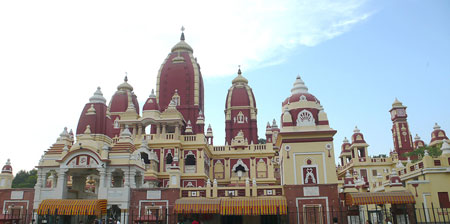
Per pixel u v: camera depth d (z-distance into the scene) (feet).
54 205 116.47
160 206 123.13
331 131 123.85
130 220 122.72
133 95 236.63
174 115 186.60
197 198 120.98
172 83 220.84
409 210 116.26
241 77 248.52
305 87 137.59
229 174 200.03
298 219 116.37
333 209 115.96
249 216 126.41
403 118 251.80
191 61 227.81
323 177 121.39
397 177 118.01
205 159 189.06
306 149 124.36
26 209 127.34
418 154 219.61
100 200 117.91
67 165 128.26
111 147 132.46
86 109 139.85
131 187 126.52
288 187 119.14
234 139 209.67
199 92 226.79
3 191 129.80
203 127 196.75
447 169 118.62
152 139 182.80
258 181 191.21
